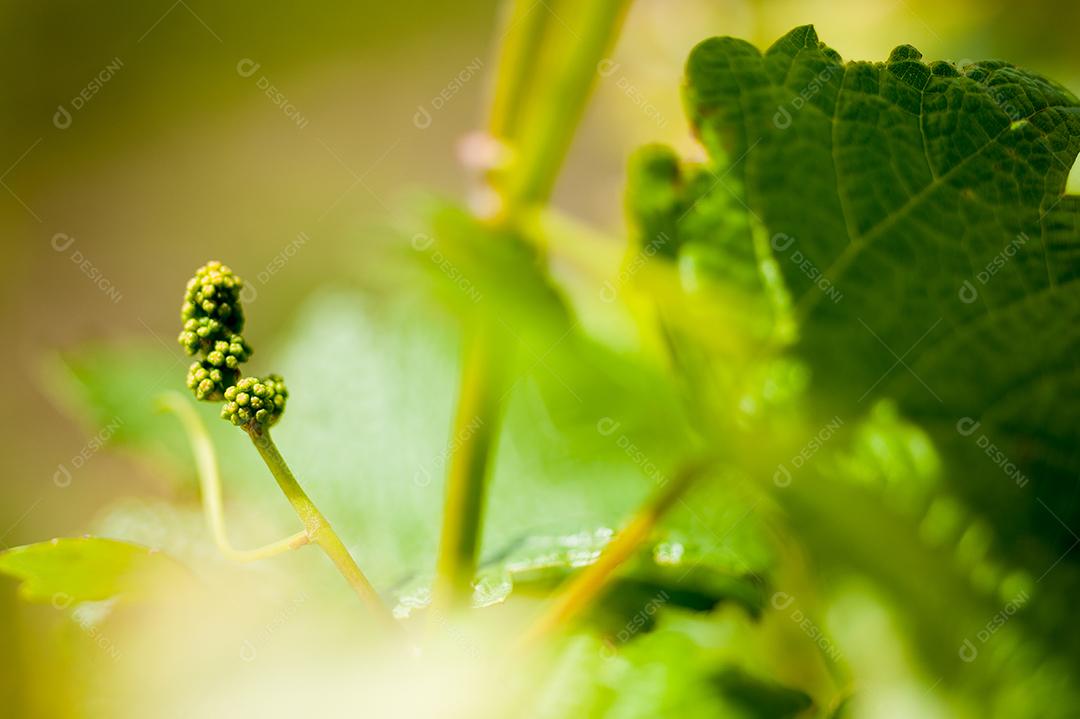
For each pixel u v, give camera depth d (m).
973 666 0.38
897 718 0.39
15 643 0.42
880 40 0.48
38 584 0.37
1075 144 0.37
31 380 0.83
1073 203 0.37
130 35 0.97
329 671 0.37
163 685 0.37
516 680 0.37
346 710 0.37
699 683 0.38
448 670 0.37
